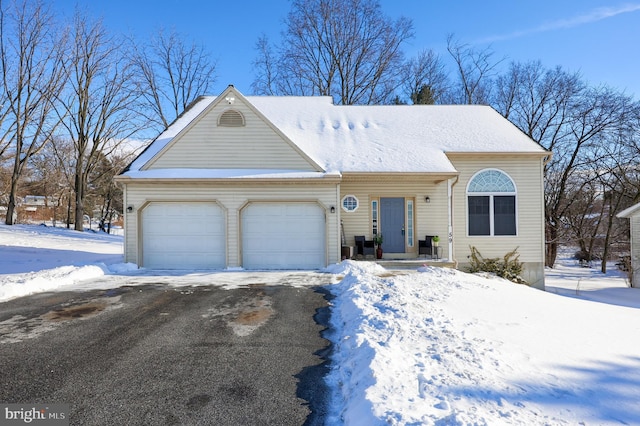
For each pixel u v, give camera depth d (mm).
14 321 6113
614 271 23609
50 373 4156
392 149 13406
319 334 5594
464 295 7570
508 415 3051
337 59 30156
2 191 32000
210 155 12211
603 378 3893
